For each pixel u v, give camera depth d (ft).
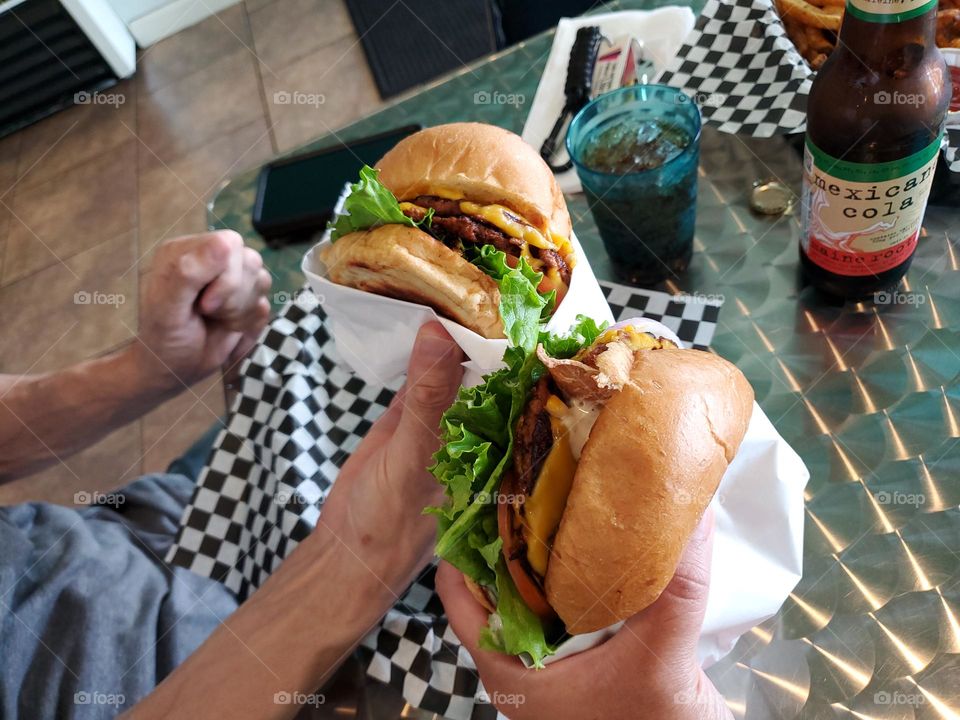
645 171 1.47
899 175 1.22
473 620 1.23
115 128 4.32
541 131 1.94
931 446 1.35
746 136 1.79
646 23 2.00
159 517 1.84
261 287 1.86
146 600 1.54
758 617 1.23
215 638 1.41
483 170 1.41
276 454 1.71
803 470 1.28
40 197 4.16
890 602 1.24
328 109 3.87
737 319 1.60
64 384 1.90
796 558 1.25
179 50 4.57
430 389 1.34
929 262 1.54
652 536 0.98
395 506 1.36
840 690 1.19
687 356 1.12
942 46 1.51
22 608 1.45
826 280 1.48
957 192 1.56
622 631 1.10
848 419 1.42
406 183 1.46
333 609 1.36
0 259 3.97
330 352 1.84
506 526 1.09
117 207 3.99
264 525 1.67
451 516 1.16
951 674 1.16
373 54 3.98
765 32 1.87
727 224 1.73
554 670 1.13
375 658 1.38
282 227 1.98
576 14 2.61
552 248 1.40
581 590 1.02
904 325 1.48
